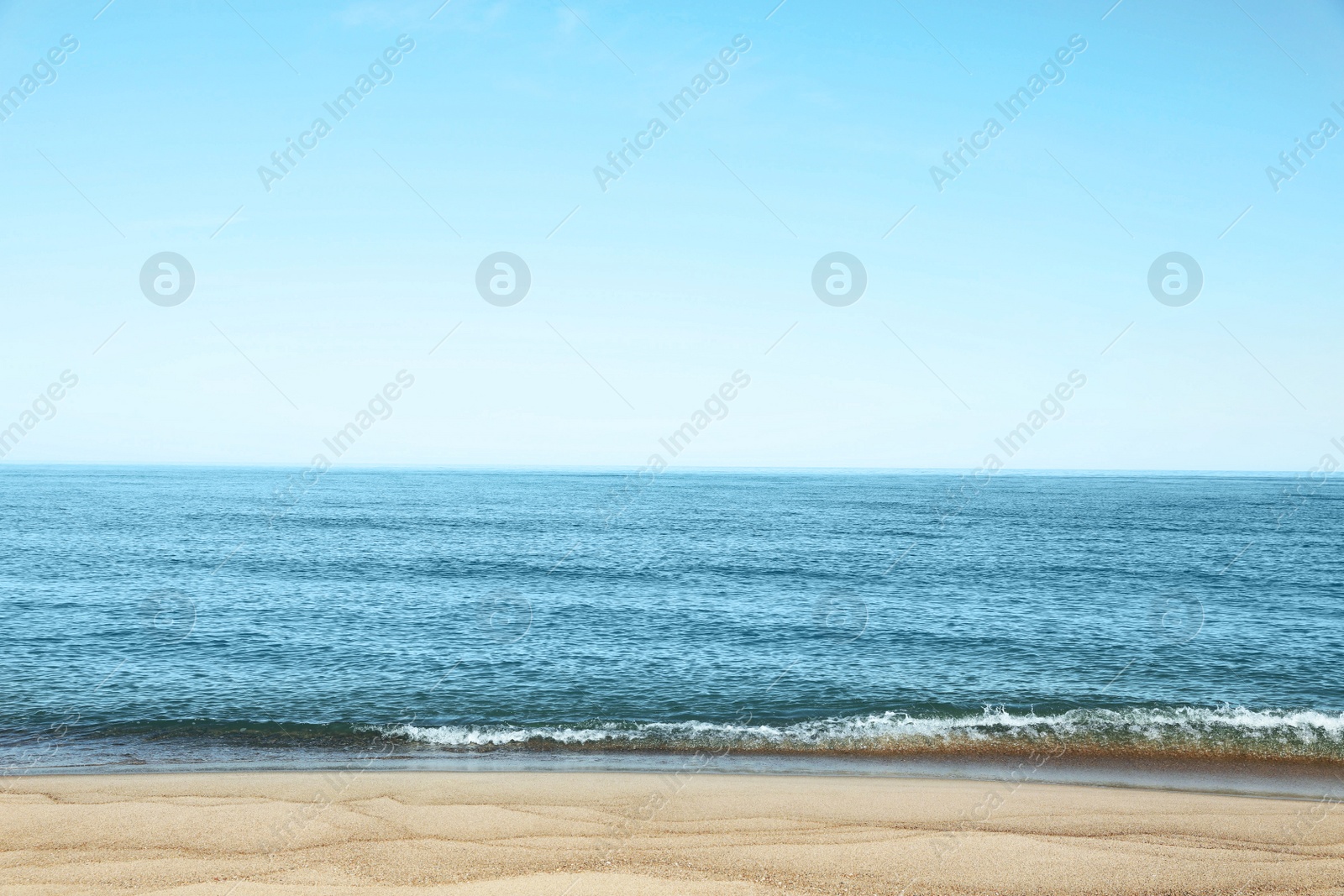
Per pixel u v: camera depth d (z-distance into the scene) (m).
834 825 9.16
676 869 7.97
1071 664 18.91
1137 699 16.05
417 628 22.70
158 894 7.32
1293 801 10.16
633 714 14.87
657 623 23.61
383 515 66.56
